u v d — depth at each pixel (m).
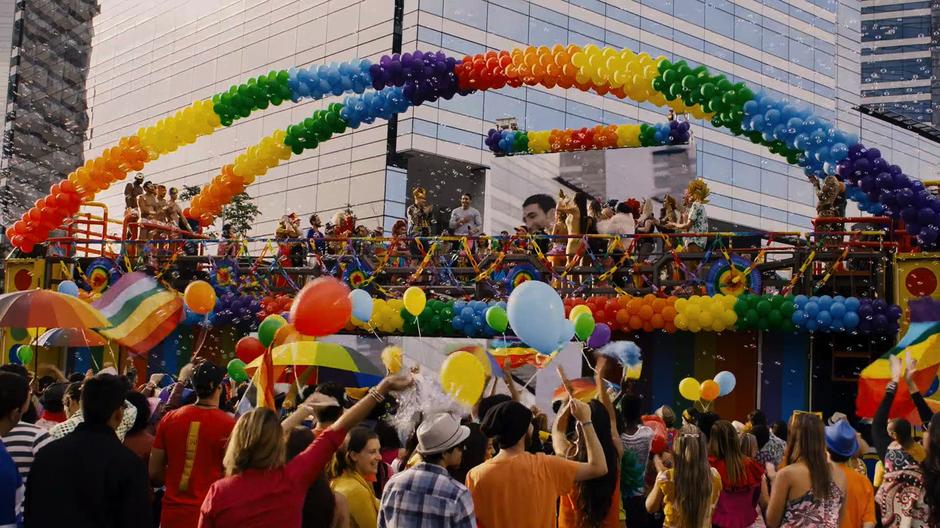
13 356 17.89
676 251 14.09
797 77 55.25
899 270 12.29
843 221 13.37
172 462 6.36
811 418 5.90
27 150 69.81
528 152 17.94
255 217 49.38
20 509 5.31
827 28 57.47
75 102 66.50
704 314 13.05
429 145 42.28
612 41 47.62
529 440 6.69
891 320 12.22
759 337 14.02
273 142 16.42
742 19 52.69
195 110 15.88
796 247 13.48
